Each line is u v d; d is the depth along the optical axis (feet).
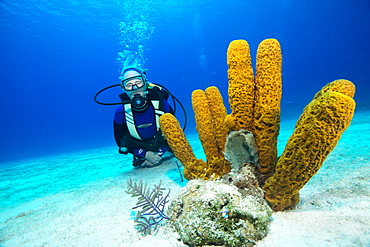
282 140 16.28
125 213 7.09
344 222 4.33
